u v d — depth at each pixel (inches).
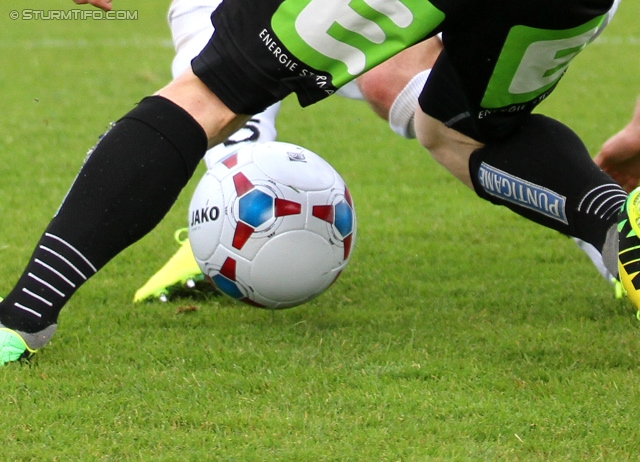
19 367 287.0
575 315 357.1
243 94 271.1
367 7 254.1
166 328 340.5
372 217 540.4
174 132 274.8
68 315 351.9
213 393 271.7
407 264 440.5
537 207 323.3
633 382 278.5
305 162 322.3
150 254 454.9
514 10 271.1
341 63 262.8
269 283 315.9
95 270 286.5
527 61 287.0
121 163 275.3
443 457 230.1
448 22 265.9
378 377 285.9
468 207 566.9
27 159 678.5
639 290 275.6
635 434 242.7
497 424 249.3
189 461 228.2
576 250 467.8
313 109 923.4
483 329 336.2
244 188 313.0
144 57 1229.7
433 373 289.0
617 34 1509.6
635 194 277.3
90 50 1288.1
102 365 295.6
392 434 243.3
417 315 355.6
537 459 229.8
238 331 333.7
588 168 313.0
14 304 289.0
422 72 376.8
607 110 898.7
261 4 259.1
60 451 233.8
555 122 328.8
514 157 323.3
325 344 317.4
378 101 386.6
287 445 236.5
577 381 280.1
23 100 930.1
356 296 386.6
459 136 337.1
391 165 685.3
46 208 542.3
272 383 279.3
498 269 431.5
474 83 297.7
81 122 826.8
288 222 311.0
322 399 267.4
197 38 386.9
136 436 242.8
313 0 254.8
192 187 614.2
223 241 315.3
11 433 243.4
